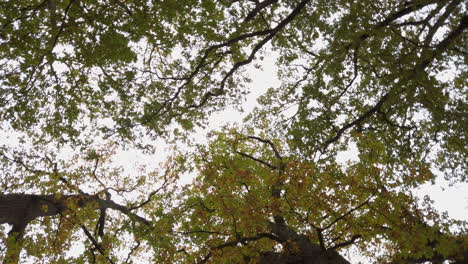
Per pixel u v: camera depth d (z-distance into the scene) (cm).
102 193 1032
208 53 1065
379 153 777
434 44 728
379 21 758
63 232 962
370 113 889
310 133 900
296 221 770
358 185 726
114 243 955
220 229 884
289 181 731
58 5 888
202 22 997
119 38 840
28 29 830
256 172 984
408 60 714
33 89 959
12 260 754
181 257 854
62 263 856
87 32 924
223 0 986
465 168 942
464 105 734
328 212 755
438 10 738
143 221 953
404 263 642
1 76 843
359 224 698
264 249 812
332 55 839
